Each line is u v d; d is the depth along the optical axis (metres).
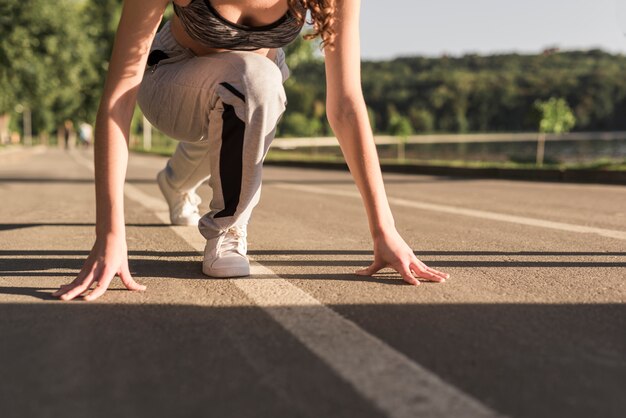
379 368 1.42
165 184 3.98
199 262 2.82
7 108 26.97
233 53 2.44
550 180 9.91
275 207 5.46
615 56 150.62
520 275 2.53
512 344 1.60
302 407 1.21
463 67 151.75
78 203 5.93
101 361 1.47
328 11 2.24
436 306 2.00
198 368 1.43
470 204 5.72
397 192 7.28
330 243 3.44
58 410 1.20
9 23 24.55
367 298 2.11
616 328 1.76
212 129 2.44
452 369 1.42
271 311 1.93
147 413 1.18
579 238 3.60
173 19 2.57
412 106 129.50
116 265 2.17
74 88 29.67
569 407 1.21
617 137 112.38
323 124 78.69
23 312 1.91
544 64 149.88
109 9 39.19
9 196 6.82
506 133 129.50
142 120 51.25
